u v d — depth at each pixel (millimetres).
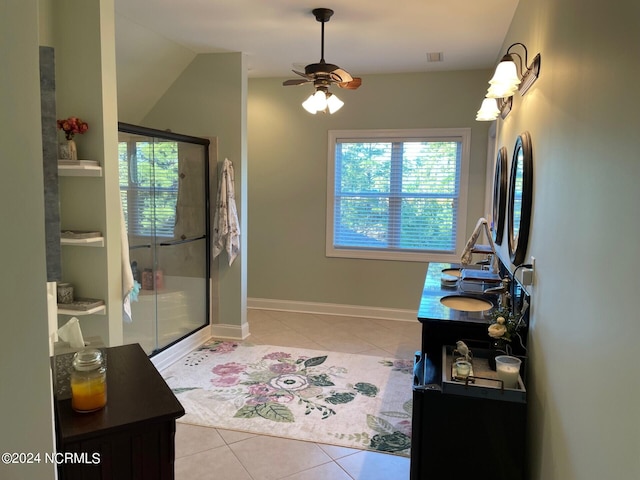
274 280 5465
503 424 1956
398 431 2789
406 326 4902
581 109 1477
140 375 1677
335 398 3209
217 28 3553
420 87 4844
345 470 2412
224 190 4227
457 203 4910
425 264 5043
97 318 2713
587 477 1303
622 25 1140
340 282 5281
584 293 1390
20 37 695
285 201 5328
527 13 2596
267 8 3135
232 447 2611
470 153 4781
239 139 4281
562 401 1582
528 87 2377
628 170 1084
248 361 3887
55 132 1036
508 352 2219
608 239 1203
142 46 3719
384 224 5133
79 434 1306
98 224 2648
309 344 4320
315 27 3502
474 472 1993
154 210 3832
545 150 1986
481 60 4359
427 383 2055
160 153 3844
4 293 700
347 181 5180
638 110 1035
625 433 1053
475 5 3018
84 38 2541
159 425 1420
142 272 3746
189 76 4312
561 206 1688
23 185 711
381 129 4977
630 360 1036
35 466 744
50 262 1025
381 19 3307
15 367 715
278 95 5203
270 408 3059
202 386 3395
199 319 4457
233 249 4336
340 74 3193
